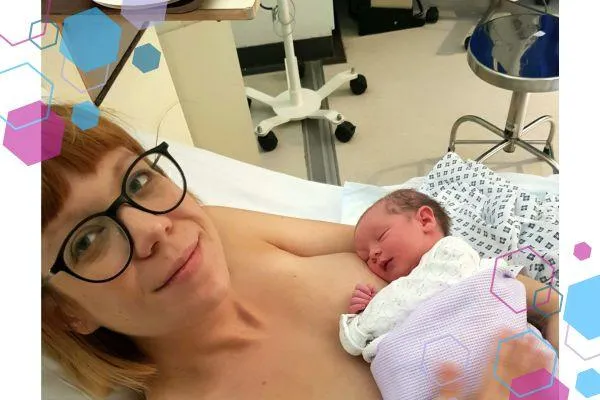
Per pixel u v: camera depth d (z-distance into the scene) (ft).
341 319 2.56
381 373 2.31
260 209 3.85
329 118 6.42
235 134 5.42
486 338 2.20
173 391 2.55
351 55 7.70
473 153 6.03
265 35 7.54
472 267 2.46
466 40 7.35
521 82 4.52
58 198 2.02
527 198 3.38
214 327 2.59
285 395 2.43
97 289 2.11
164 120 4.15
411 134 6.39
